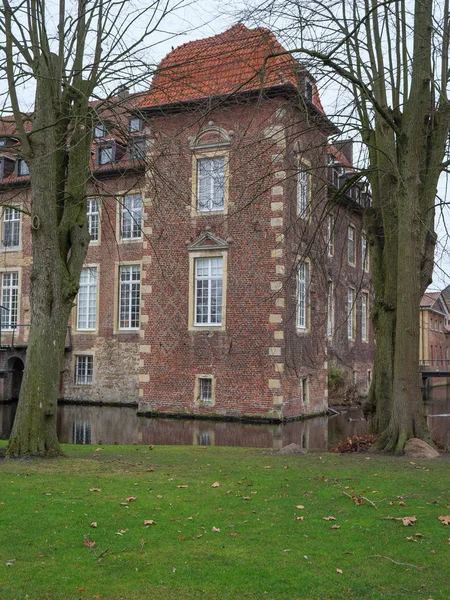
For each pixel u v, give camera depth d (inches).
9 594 197.3
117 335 1175.0
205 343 946.1
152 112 890.7
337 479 361.4
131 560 225.9
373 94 525.3
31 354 453.7
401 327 486.3
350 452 501.0
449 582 208.5
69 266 479.5
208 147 932.0
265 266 908.6
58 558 227.6
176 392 961.5
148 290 994.1
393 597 197.0
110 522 269.1
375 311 555.5
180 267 971.3
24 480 355.6
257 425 871.1
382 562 225.5
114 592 199.9
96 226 1206.9
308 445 687.1
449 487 339.9
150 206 994.7
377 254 565.0
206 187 950.4
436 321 2423.7
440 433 823.1
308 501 308.3
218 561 225.0
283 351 900.0
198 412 941.8
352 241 1312.7
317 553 233.5
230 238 931.3
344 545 242.4
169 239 980.6
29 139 464.1
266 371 900.0
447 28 503.8
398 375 486.9
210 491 330.0
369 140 572.4
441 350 2503.7
